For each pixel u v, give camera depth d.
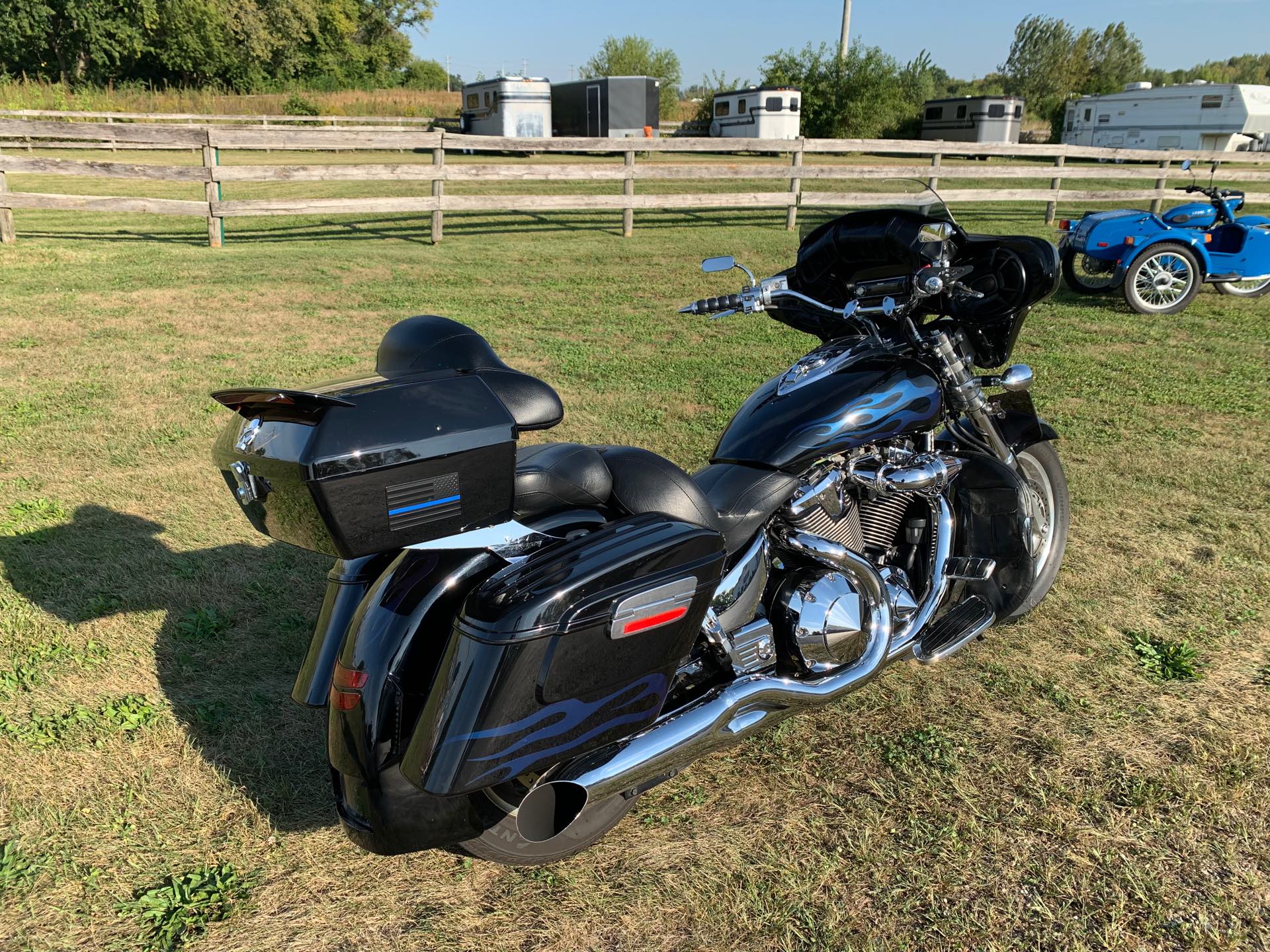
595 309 9.31
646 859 2.55
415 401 1.92
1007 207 18.08
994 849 2.56
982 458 3.28
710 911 2.37
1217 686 3.26
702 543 2.24
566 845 2.45
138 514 4.59
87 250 11.62
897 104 37.19
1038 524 3.59
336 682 2.16
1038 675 3.33
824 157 30.16
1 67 50.25
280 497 1.89
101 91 47.69
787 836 2.62
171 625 3.65
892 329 3.31
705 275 10.98
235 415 2.03
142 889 2.42
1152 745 2.96
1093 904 2.37
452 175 12.66
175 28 53.09
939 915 2.34
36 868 2.46
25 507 4.54
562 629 1.99
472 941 2.29
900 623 3.00
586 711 2.09
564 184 21.19
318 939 2.29
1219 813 2.66
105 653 3.44
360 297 9.59
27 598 3.79
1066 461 5.25
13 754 2.89
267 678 3.33
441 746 1.95
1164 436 5.67
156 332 8.04
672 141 13.69
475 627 1.97
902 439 3.07
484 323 8.64
